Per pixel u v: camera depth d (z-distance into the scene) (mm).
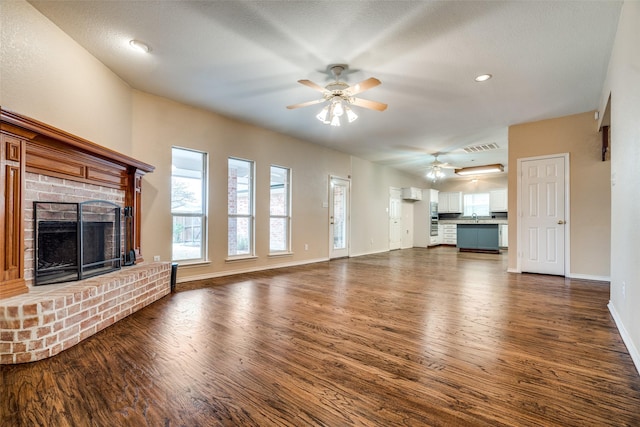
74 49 2830
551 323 2752
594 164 4672
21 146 2158
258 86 3809
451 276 5031
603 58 3086
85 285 2492
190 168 4590
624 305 2412
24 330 1953
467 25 2586
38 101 2443
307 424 1397
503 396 1620
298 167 6230
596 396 1617
